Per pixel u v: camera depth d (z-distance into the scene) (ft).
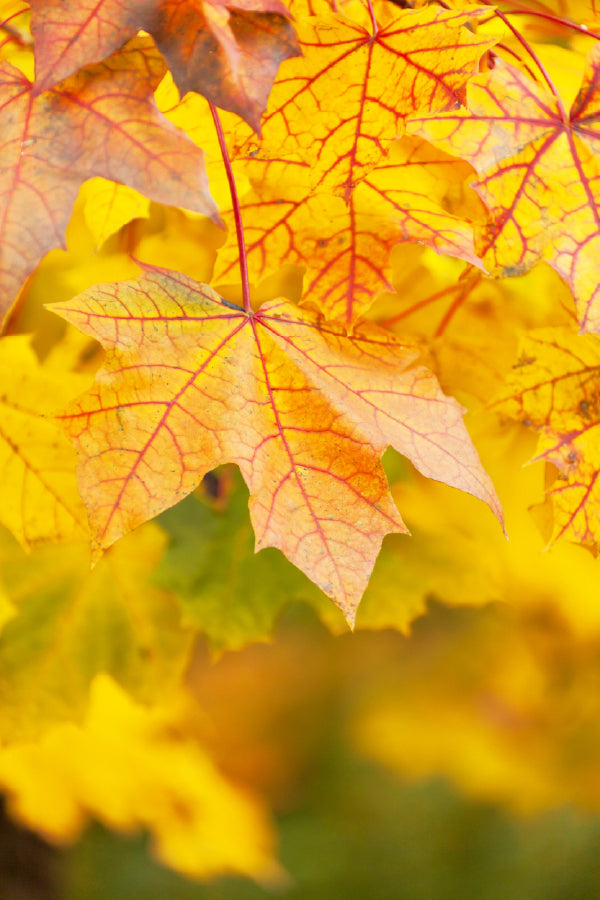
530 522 3.34
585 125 2.58
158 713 3.71
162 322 2.51
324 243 2.65
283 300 2.59
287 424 2.52
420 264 2.87
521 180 2.55
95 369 2.86
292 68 2.53
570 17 2.79
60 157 2.45
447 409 2.57
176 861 4.41
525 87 2.57
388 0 2.60
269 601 2.98
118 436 2.46
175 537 2.97
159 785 3.96
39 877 3.87
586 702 5.21
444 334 2.88
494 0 2.72
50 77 2.43
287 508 2.49
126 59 2.47
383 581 3.05
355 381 2.55
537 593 4.07
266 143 2.58
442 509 3.17
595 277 2.55
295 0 2.55
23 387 2.75
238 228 2.56
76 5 2.45
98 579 2.98
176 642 3.00
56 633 2.98
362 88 2.54
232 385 2.52
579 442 2.64
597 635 4.41
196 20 2.45
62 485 2.75
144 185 2.43
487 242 2.54
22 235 2.43
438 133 2.53
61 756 3.70
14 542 2.97
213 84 2.45
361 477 2.50
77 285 2.98
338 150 2.58
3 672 2.96
